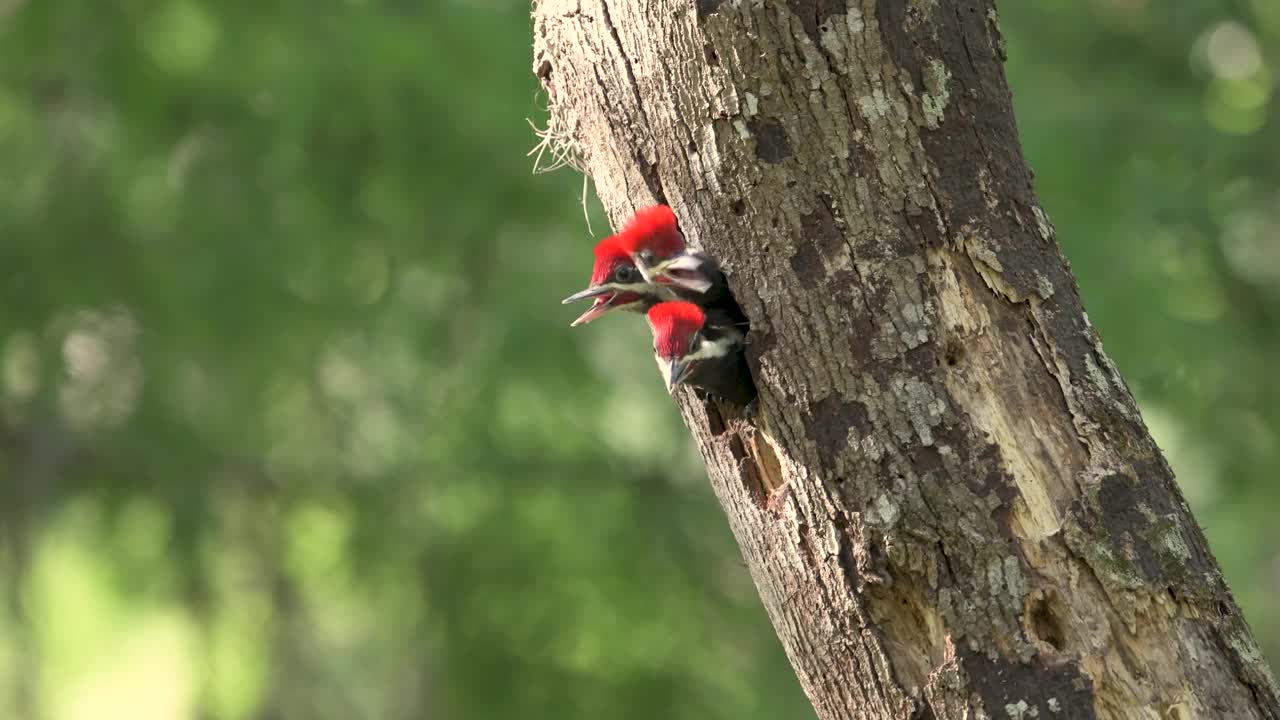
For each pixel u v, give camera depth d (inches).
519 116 395.2
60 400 410.0
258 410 422.9
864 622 150.7
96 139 414.3
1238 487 452.4
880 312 150.9
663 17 160.2
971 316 150.6
